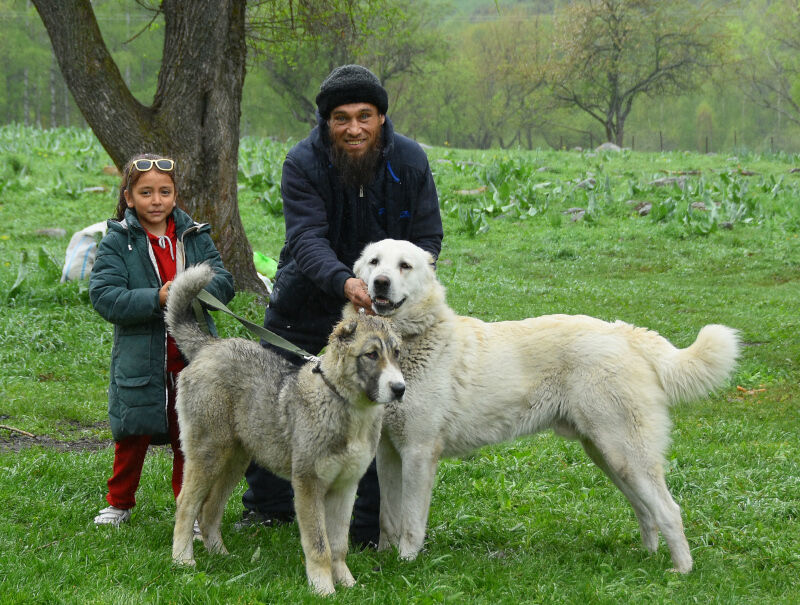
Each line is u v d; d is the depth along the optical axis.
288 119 75.62
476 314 14.62
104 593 4.24
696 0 81.56
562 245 21.16
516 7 89.19
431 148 39.16
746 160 35.28
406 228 5.62
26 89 76.25
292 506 5.98
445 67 74.50
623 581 4.79
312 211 5.39
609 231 22.41
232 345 4.94
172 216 5.61
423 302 5.24
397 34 51.31
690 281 17.94
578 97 64.56
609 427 5.18
